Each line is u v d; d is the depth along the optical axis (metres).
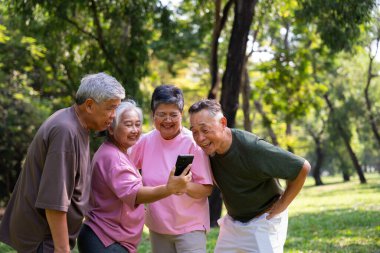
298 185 4.09
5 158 20.27
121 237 3.86
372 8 11.58
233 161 4.05
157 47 16.47
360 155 59.59
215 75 12.57
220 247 4.45
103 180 3.88
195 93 21.34
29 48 14.34
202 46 16.95
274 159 4.00
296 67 16.50
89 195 3.74
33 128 20.38
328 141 38.75
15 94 17.58
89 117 3.54
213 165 4.20
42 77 17.11
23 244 3.57
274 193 4.26
